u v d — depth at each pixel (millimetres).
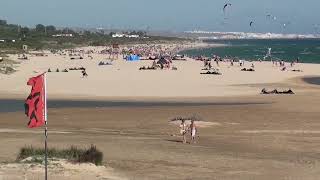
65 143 41719
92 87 100562
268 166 33438
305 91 95438
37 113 19812
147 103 79438
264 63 177625
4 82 108312
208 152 38969
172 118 61438
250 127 54969
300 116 64312
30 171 28281
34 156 31859
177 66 156375
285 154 39031
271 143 44719
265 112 68000
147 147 40500
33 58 197375
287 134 50125
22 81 110750
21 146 39812
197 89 98188
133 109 71562
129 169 31000
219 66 158750
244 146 43000
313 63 189125
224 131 52250
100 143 42125
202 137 48062
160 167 31984
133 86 102812
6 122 59719
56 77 119438
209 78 119375
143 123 58219
